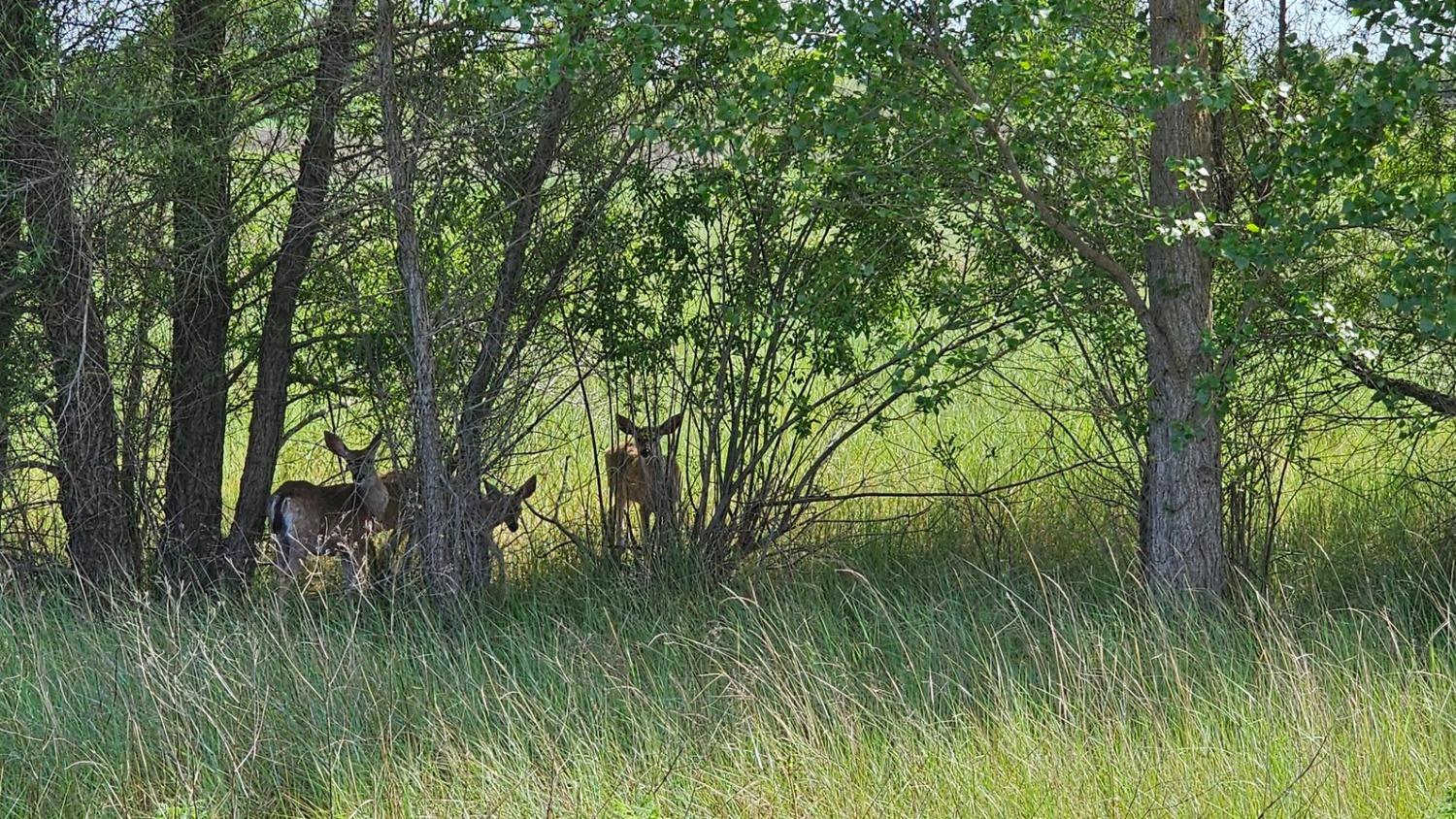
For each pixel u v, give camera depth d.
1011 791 9.48
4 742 10.81
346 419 17.70
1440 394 13.61
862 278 13.84
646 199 14.96
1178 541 12.98
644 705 11.27
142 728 10.89
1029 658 12.08
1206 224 11.88
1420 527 15.43
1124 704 10.56
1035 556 15.52
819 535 16.39
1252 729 10.28
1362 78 11.36
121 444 15.12
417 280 13.65
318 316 15.63
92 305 14.13
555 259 14.84
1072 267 13.45
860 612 13.61
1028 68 11.30
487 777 10.00
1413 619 13.13
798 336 14.55
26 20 13.46
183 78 14.12
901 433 20.36
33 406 14.74
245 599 14.25
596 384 17.50
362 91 13.67
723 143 11.75
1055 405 14.99
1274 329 13.35
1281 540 15.45
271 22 14.23
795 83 11.42
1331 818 8.84
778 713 10.75
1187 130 12.45
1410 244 11.49
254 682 11.45
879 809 9.41
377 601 14.54
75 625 13.12
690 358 16.16
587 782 9.88
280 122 14.13
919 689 11.37
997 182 12.57
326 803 10.23
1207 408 12.32
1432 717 10.17
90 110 13.36
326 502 15.41
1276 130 12.26
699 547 15.09
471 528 14.37
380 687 11.54
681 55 13.23
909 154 12.06
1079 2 11.20
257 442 15.13
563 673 11.43
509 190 14.40
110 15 13.61
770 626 12.50
